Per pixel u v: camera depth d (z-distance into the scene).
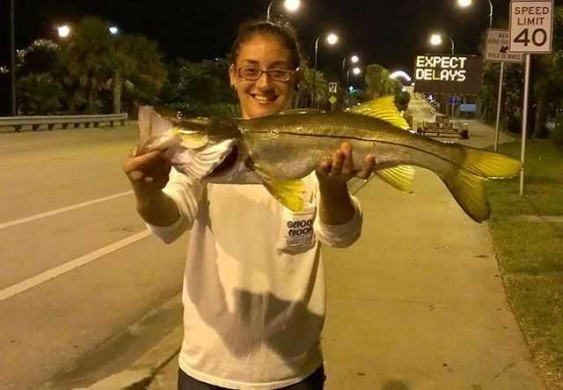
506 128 48.66
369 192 14.93
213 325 2.71
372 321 6.36
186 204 2.63
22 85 44.91
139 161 2.30
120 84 52.66
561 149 28.97
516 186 15.93
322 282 2.80
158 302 7.34
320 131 2.40
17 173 16.70
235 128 2.33
